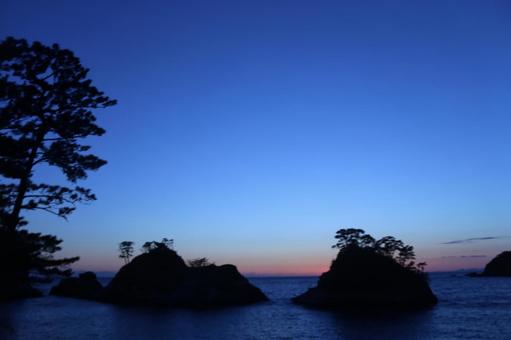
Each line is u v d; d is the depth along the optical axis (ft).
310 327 192.44
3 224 95.55
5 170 95.76
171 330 186.80
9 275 95.04
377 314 244.63
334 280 306.96
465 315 229.25
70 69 105.81
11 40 99.55
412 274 304.30
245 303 331.77
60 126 103.24
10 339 156.15
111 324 208.13
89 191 106.01
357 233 342.64
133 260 389.80
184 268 380.99
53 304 341.41
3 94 96.58
